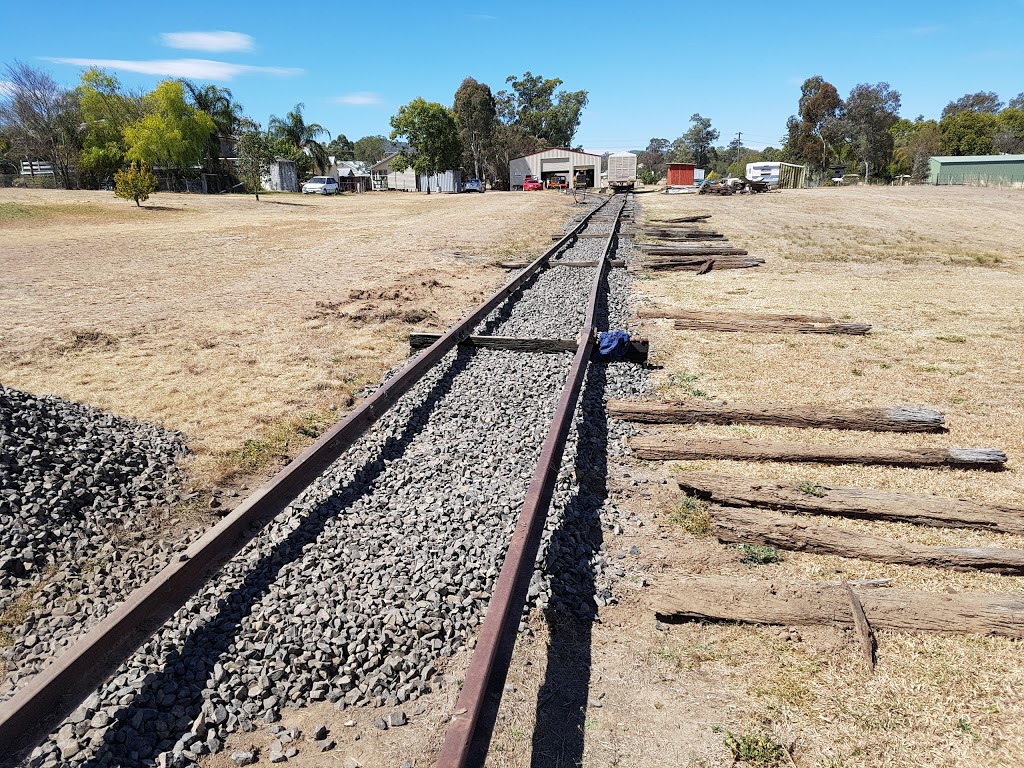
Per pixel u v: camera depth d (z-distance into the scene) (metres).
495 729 3.09
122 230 26.02
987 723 3.08
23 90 52.28
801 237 22.52
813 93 93.88
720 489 5.09
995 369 8.20
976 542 4.57
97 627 3.23
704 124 150.75
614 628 3.81
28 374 7.54
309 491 5.06
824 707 3.19
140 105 57.94
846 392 7.42
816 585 3.96
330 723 3.12
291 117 77.31
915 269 15.97
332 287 13.28
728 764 2.89
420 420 6.47
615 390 7.42
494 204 40.97
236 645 3.50
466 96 89.56
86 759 2.83
